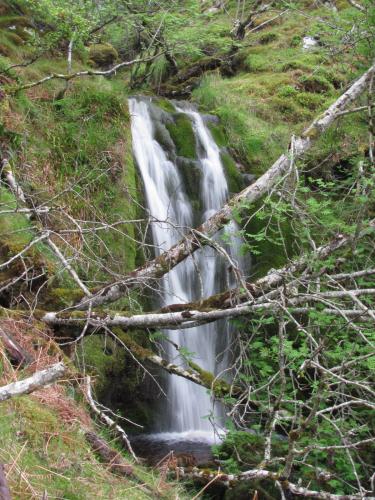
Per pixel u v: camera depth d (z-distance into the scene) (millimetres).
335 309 4426
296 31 13375
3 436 2750
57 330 4715
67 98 7305
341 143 8617
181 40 10812
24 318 4453
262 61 12570
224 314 4586
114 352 5859
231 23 14133
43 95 7453
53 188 6391
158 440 6461
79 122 7305
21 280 4789
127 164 7438
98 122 7496
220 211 5141
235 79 12406
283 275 4504
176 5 10359
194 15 11133
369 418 5086
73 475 2803
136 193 7645
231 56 12922
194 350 7410
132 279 4758
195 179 8875
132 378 6316
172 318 4660
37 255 4973
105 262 5785
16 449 2725
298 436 3691
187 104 10484
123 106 7898
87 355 5453
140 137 8594
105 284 5180
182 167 8859
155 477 3732
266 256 8398
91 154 7129
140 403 6574
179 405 6969
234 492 4469
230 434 4680
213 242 4656
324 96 11414
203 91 11281
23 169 6199
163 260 5020
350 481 4816
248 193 5180
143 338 6559
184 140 9227
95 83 8172
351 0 7148
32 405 3158
